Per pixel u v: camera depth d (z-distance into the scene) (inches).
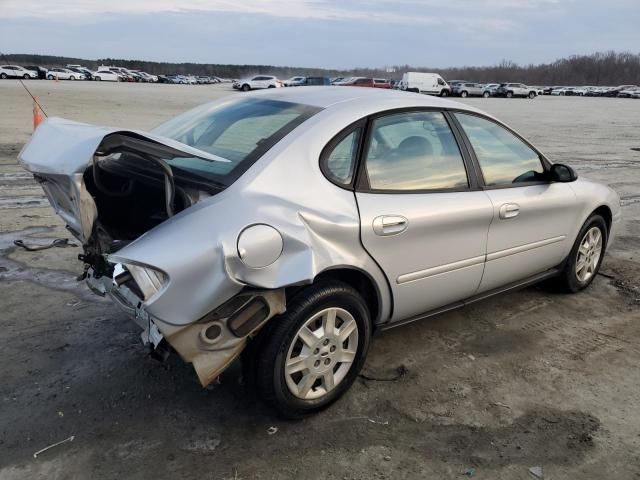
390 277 124.1
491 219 143.6
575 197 172.7
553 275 177.6
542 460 108.0
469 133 147.5
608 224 196.2
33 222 246.5
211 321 99.0
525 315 172.6
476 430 116.3
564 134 785.6
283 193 108.3
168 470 101.8
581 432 116.6
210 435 111.6
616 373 140.4
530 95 2258.9
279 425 115.4
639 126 961.5
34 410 116.8
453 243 135.6
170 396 123.6
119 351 140.9
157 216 113.6
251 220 100.6
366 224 116.3
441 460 107.1
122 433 111.1
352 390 128.7
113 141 97.4
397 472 103.6
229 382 129.6
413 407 123.3
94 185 124.5
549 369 141.2
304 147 115.3
